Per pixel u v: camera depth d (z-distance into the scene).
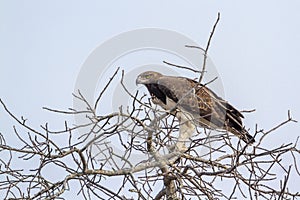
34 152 10.70
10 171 10.73
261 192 11.27
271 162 11.16
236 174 11.20
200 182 11.42
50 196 10.14
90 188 10.87
